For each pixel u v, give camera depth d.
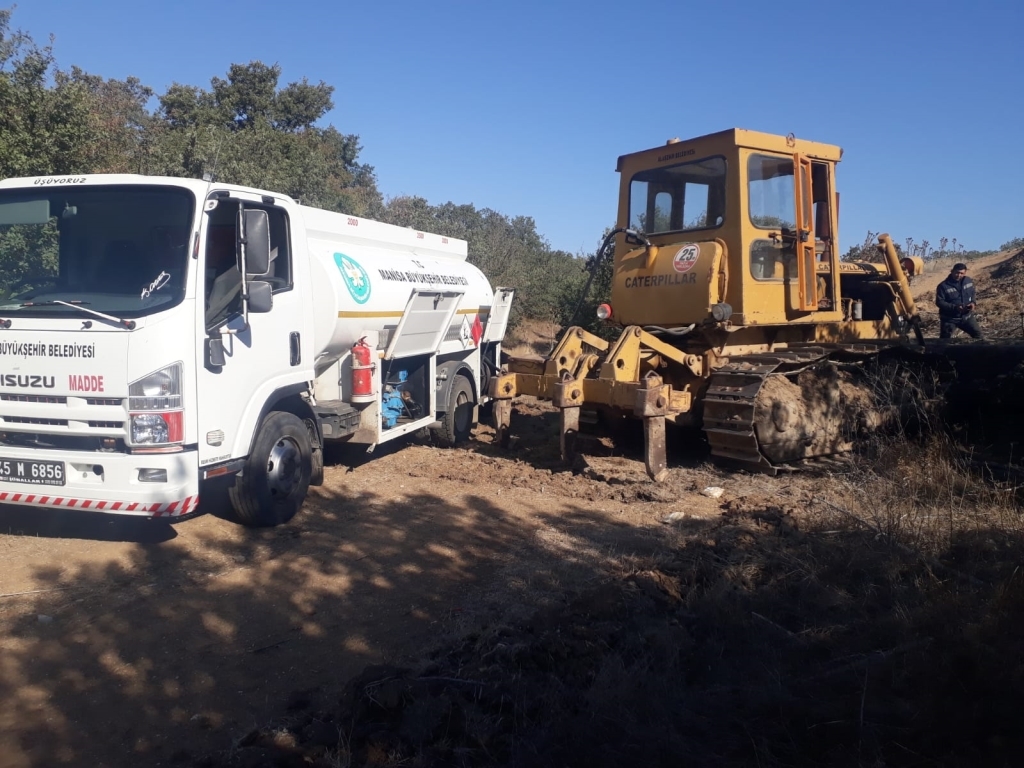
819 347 8.55
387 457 9.09
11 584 5.36
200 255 5.66
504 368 9.59
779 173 8.62
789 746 3.38
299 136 34.09
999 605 4.28
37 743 3.64
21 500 5.60
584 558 5.86
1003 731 3.38
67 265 5.89
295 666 4.36
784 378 8.09
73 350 5.42
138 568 5.68
